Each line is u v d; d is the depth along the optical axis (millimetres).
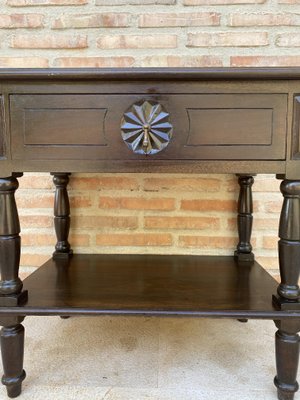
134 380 789
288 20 1115
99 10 1138
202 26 1130
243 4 1117
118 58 1150
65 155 686
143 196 1199
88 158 686
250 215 1117
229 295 804
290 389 710
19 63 1160
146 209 1203
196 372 818
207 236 1203
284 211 704
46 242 1220
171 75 649
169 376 803
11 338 722
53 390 755
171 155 678
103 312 716
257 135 669
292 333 707
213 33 1131
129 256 1175
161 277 946
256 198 1183
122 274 975
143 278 937
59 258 1137
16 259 730
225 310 712
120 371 821
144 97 669
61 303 749
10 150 687
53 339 967
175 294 812
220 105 666
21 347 738
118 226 1210
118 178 1195
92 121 678
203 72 644
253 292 826
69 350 911
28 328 1031
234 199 1192
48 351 905
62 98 675
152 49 1145
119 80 664
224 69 642
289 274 708
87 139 682
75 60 1157
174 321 1084
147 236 1209
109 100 672
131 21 1137
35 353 895
